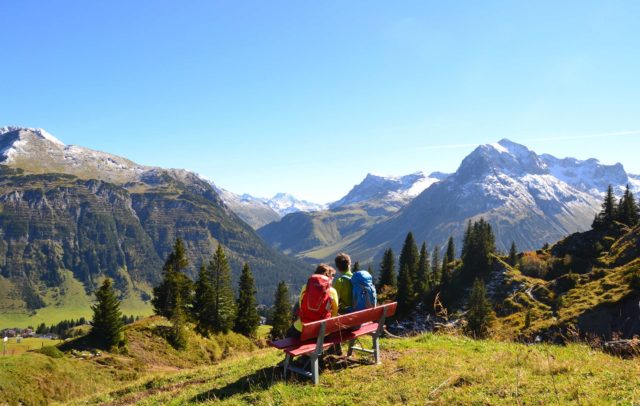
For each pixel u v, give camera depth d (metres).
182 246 73.88
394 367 9.75
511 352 10.71
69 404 13.74
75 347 46.53
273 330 82.44
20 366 33.12
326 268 9.92
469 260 109.31
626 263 90.19
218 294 72.12
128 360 46.44
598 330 55.94
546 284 92.38
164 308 71.19
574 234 114.94
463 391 7.75
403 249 114.31
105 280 50.56
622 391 6.95
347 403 7.82
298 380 9.41
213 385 10.64
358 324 9.61
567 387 7.43
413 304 97.06
